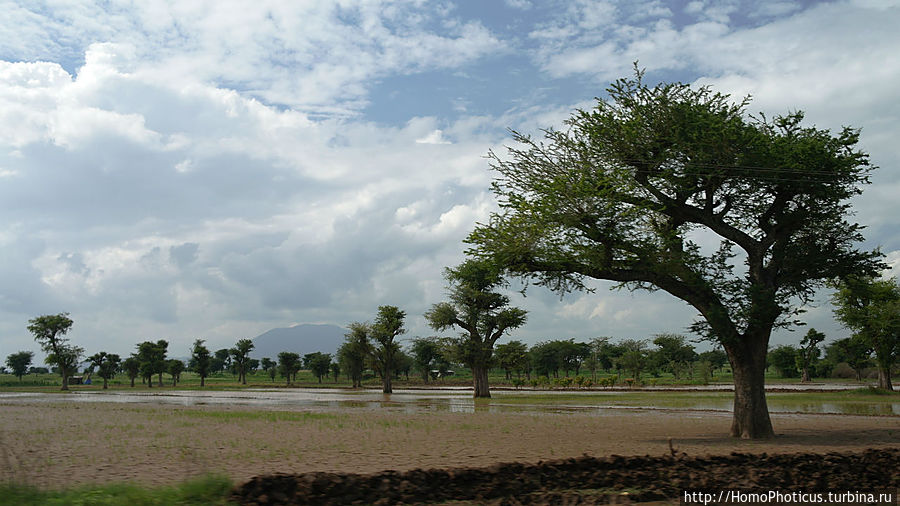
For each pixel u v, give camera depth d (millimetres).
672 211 23781
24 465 14578
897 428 25141
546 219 21703
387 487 12391
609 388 77125
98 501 10305
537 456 16438
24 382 133750
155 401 52250
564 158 22969
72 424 26656
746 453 16156
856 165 22547
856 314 56250
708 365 87312
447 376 156125
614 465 14805
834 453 16438
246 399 56594
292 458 15992
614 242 22078
